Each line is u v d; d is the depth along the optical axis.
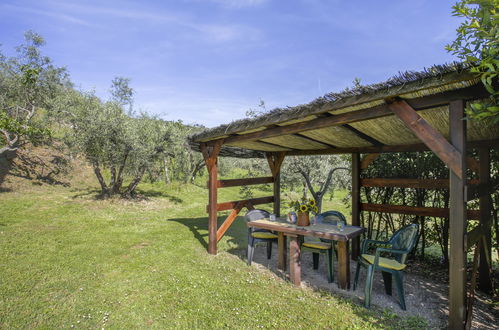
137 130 10.35
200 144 5.07
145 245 5.46
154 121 11.33
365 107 2.60
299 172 7.77
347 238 3.48
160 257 4.72
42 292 3.32
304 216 4.05
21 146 12.12
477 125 2.74
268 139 4.29
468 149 3.87
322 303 3.16
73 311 2.91
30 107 12.87
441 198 4.59
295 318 2.82
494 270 4.06
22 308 2.94
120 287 3.51
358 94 2.33
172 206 10.48
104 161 10.09
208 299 3.21
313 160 8.00
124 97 17.17
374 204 4.75
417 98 2.25
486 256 3.39
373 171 5.40
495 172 3.98
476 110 1.88
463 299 2.17
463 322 2.19
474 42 1.97
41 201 9.25
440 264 4.65
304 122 3.15
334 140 4.26
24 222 6.81
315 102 2.61
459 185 2.13
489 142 3.49
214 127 4.08
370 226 5.40
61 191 11.13
